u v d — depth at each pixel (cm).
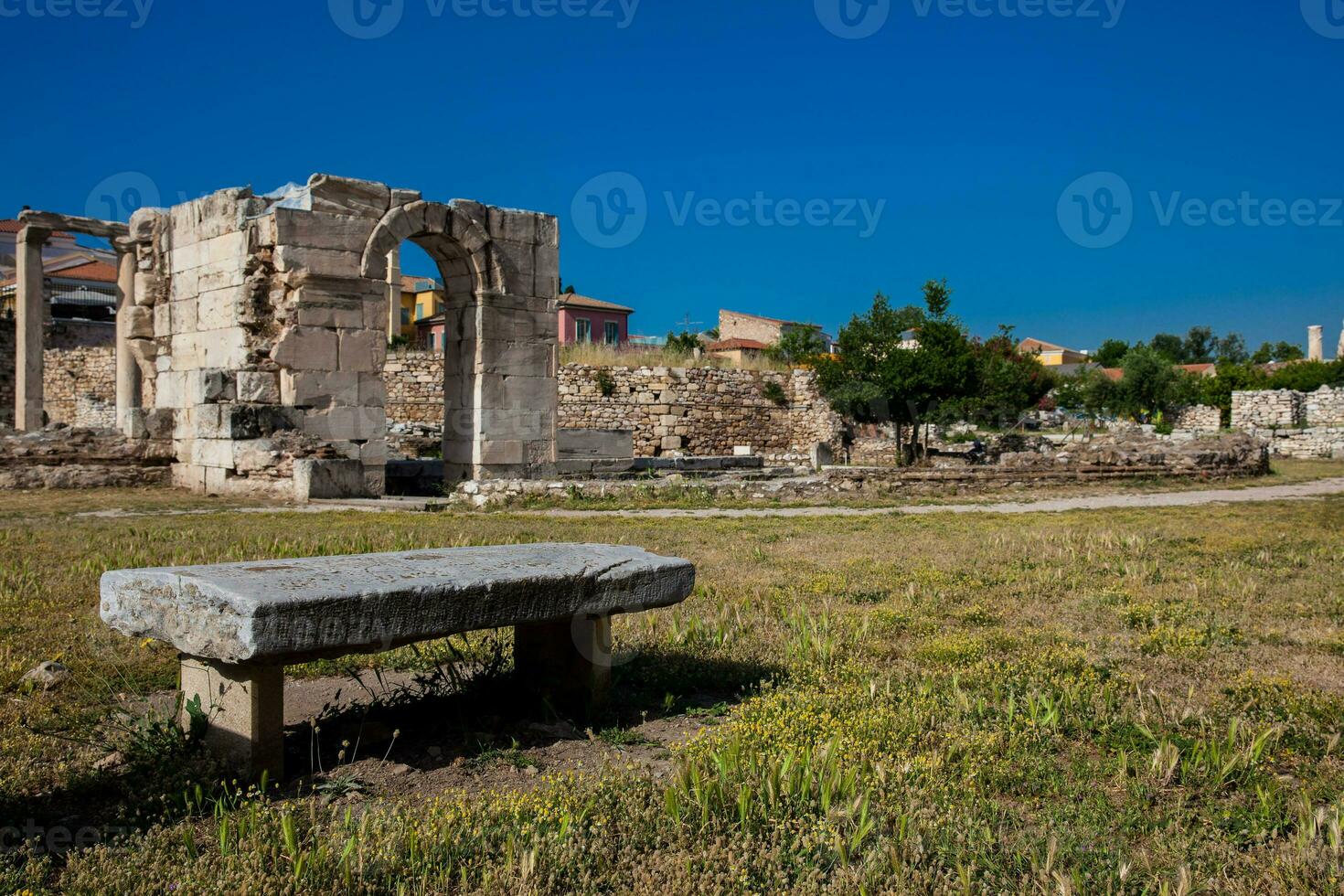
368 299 1972
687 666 643
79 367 3956
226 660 409
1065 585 941
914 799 408
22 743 473
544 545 602
